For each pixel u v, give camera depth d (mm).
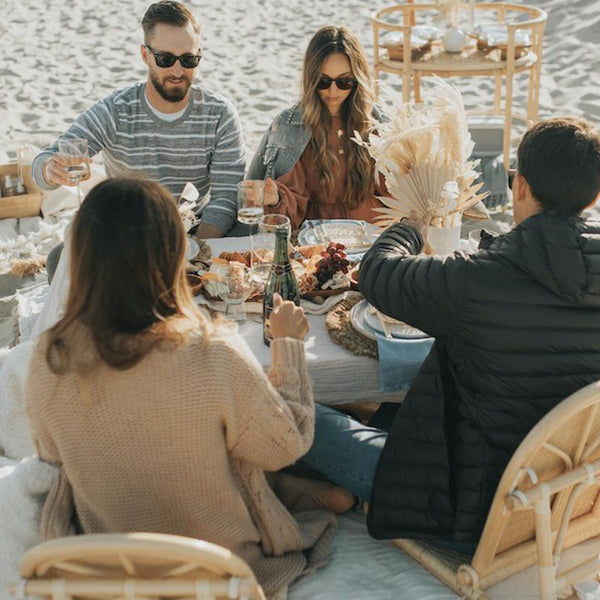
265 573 2127
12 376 2676
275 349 2145
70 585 1597
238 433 1825
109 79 7828
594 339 2066
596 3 8969
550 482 2047
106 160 4102
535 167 2062
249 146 6270
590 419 2006
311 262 2951
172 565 1583
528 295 2027
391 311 2188
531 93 5953
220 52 8516
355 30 9094
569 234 2018
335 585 2270
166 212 1720
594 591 2273
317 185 3969
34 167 3846
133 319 1705
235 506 1952
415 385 2270
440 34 5797
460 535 2170
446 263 2100
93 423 1761
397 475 2287
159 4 3715
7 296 4293
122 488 1835
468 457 2152
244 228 4062
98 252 1677
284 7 9977
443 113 2631
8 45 8750
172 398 1725
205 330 1758
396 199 2748
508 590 2250
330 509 2551
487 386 2117
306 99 3816
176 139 3971
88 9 9930
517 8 5863
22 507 2092
